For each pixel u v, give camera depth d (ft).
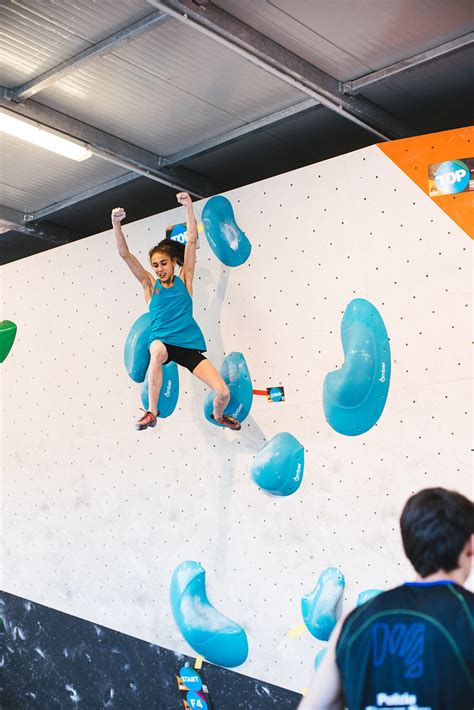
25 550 19.81
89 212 21.49
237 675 15.92
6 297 20.71
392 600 6.15
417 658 5.83
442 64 14.61
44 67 14.53
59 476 19.24
